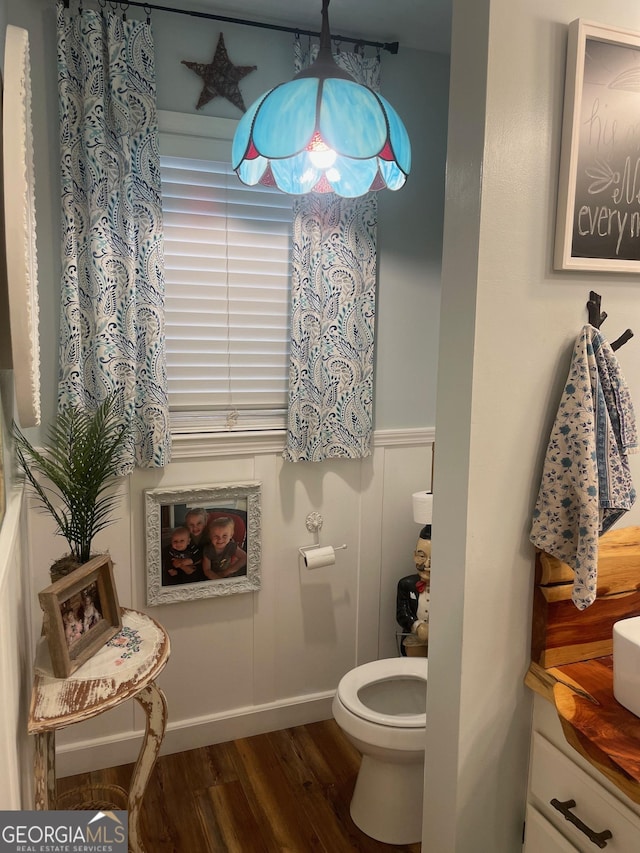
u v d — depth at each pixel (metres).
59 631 1.50
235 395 2.46
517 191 1.26
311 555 2.51
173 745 2.51
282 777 2.39
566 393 1.32
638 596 1.49
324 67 1.70
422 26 2.33
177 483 2.38
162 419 2.26
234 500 2.46
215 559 2.46
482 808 1.49
